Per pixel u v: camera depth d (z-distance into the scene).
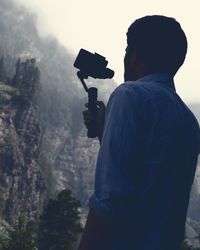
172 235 2.50
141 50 2.76
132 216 2.40
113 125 2.46
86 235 2.36
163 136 2.50
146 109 2.51
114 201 2.33
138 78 2.80
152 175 2.45
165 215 2.46
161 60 2.74
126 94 2.54
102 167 2.41
